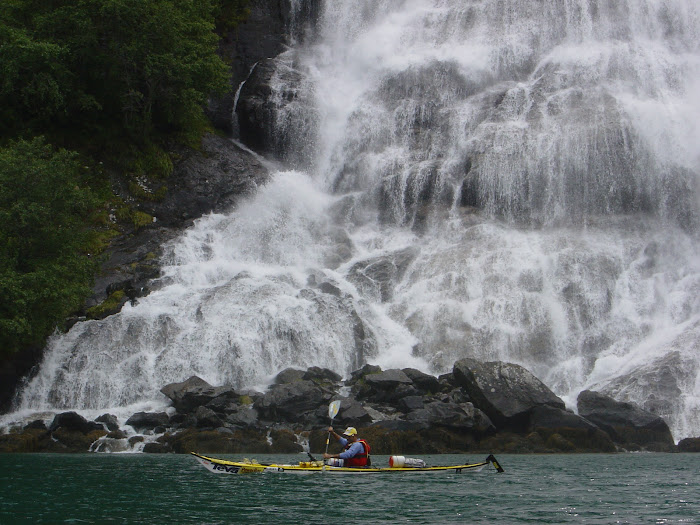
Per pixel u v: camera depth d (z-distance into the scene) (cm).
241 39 4844
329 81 4675
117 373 2827
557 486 1609
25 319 2575
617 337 3155
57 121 3766
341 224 3950
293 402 2495
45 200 2853
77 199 2938
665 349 2981
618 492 1535
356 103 4500
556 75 4244
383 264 3534
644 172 3716
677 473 1825
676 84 4197
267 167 4253
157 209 3769
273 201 3975
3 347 2708
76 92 3688
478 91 4331
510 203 3781
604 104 3941
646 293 3303
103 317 3075
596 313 3222
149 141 3934
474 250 3534
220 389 2555
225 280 3412
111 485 1595
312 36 4972
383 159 4138
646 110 3850
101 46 3822
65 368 2842
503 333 3117
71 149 3759
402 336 3169
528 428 2486
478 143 3959
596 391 2805
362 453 1817
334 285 3347
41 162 2881
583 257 3381
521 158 3828
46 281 2667
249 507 1355
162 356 2873
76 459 2108
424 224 3819
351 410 2441
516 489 1569
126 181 3791
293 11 5003
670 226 3634
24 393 2766
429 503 1402
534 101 4122
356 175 4162
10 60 3434
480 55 4444
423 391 2644
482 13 4662
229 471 1772
